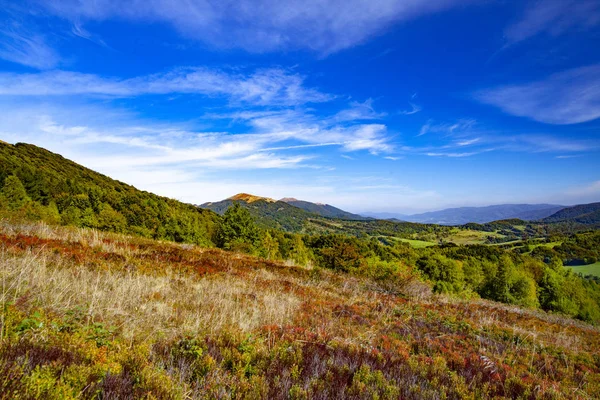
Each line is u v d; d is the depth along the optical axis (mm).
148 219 58938
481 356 6520
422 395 4191
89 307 5184
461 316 11078
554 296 46594
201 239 54688
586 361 7891
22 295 4852
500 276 43375
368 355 5504
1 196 37000
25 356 2871
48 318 4316
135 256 11758
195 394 3312
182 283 9008
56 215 46250
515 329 9773
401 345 6695
